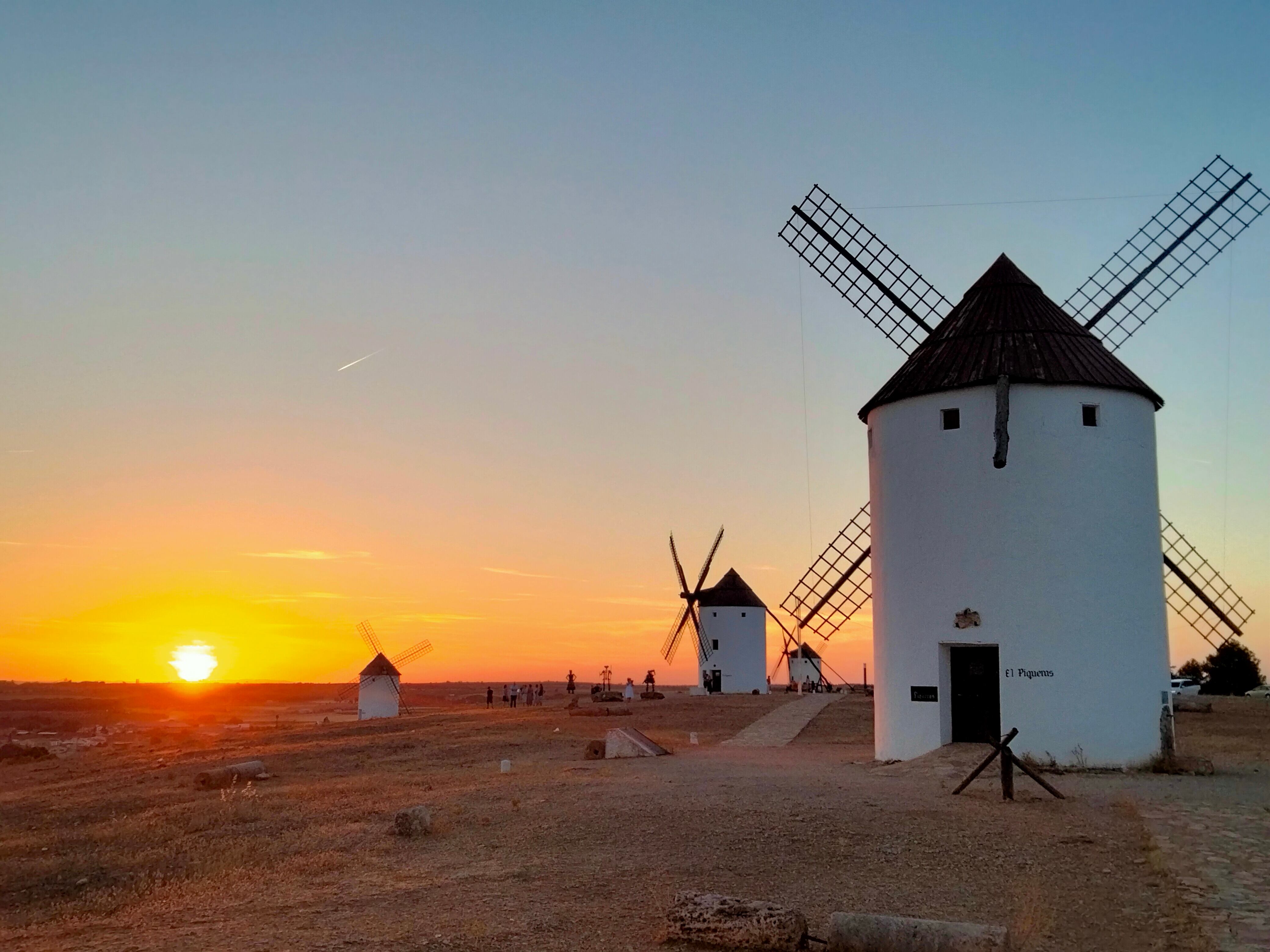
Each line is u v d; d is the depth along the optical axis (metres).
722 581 74.75
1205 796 19.25
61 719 96.69
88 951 11.29
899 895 12.39
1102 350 26.42
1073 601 24.23
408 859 15.32
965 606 24.81
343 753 35.75
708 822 16.73
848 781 21.56
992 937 9.77
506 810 18.95
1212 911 11.35
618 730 30.38
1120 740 23.84
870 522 28.39
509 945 10.79
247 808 21.97
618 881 13.39
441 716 51.66
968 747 24.39
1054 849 14.63
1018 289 27.31
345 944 10.95
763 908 10.67
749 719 41.94
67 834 21.27
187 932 11.84
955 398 25.66
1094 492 24.75
